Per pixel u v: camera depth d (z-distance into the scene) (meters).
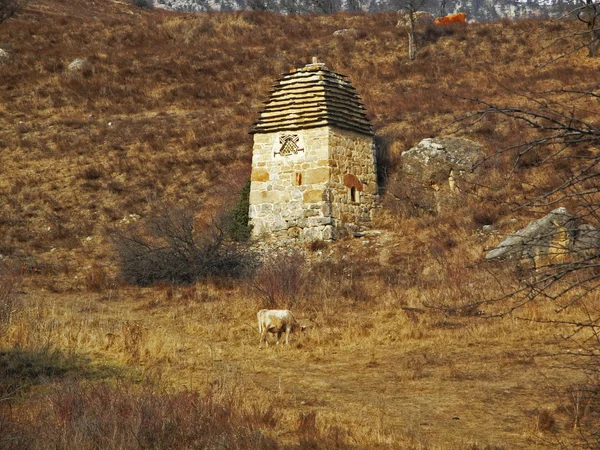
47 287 51.84
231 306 43.75
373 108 88.81
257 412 22.11
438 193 62.72
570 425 21.62
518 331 34.44
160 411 20.27
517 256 43.12
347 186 62.34
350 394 26.20
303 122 61.78
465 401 24.97
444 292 42.59
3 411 20.80
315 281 48.12
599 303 35.50
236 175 74.69
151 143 85.38
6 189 76.94
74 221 71.19
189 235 55.19
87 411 20.12
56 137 87.69
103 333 33.31
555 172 54.97
